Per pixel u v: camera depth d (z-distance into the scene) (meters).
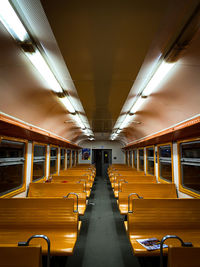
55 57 2.56
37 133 4.98
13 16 1.71
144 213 3.28
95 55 2.15
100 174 18.25
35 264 1.64
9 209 3.36
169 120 5.14
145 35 1.75
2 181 4.23
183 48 2.15
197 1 1.40
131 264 3.39
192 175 4.69
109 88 3.30
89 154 18.14
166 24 1.74
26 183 5.45
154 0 1.34
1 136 4.11
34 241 2.94
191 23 1.71
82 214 4.49
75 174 8.85
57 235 3.15
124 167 12.65
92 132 11.27
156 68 2.78
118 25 1.61
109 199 8.67
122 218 5.97
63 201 3.38
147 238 3.04
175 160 5.62
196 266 1.65
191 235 3.14
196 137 4.40
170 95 3.83
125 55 2.14
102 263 3.42
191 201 3.40
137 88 3.79
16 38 2.07
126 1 1.35
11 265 1.66
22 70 2.90
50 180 7.07
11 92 3.39
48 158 7.71
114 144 18.34
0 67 2.63
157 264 3.25
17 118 4.39
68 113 6.31
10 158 4.55
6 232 3.22
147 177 6.98
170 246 1.68
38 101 4.36
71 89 3.90
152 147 7.95
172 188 5.29
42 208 3.37
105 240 4.38
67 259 3.55
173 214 3.31
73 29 1.67
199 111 3.75
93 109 5.01
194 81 2.99
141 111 5.70
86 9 1.42
